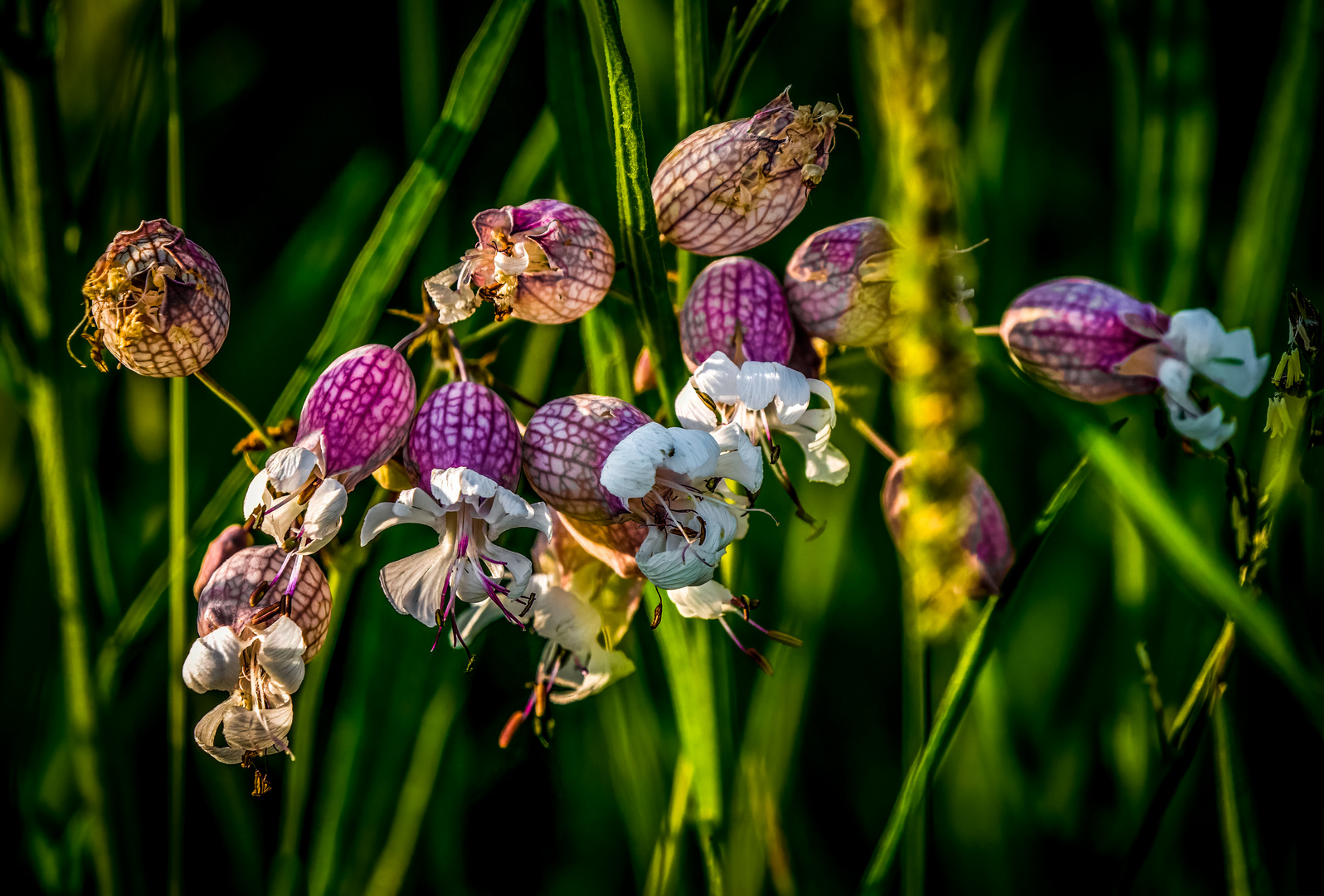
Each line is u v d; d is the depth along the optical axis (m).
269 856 0.41
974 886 0.40
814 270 0.37
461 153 0.38
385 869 0.39
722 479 0.37
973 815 0.40
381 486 0.38
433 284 0.37
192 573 0.39
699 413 0.37
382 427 0.37
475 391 0.37
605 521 0.36
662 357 0.37
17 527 0.41
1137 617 0.40
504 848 0.41
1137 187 0.41
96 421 0.39
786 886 0.39
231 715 0.36
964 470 0.34
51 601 0.41
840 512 0.41
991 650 0.36
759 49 0.38
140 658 0.41
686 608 0.37
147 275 0.37
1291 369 0.37
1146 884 0.40
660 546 0.36
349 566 0.39
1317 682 0.35
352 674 0.40
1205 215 0.40
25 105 0.38
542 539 0.38
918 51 0.33
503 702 0.41
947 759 0.40
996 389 0.41
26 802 0.40
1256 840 0.37
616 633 0.38
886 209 0.38
